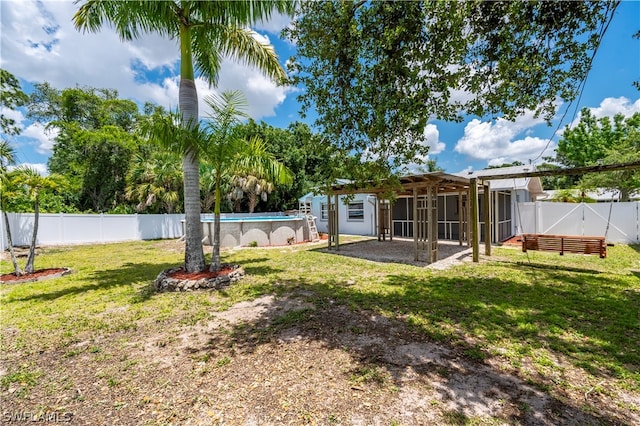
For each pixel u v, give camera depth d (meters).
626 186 15.11
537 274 6.52
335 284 5.99
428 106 3.65
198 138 5.99
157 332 3.79
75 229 14.12
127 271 7.62
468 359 2.98
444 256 9.19
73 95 20.30
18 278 6.69
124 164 19.19
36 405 2.39
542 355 3.04
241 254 10.27
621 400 2.32
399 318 4.10
